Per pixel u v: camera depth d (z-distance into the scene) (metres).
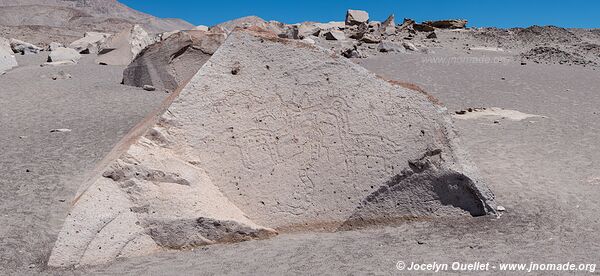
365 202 6.04
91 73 18.72
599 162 8.61
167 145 5.91
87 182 6.16
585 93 15.73
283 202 6.00
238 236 5.57
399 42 25.70
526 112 13.08
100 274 4.73
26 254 5.26
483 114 12.71
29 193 6.94
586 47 25.53
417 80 17.20
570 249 5.01
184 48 15.20
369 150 6.15
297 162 6.13
